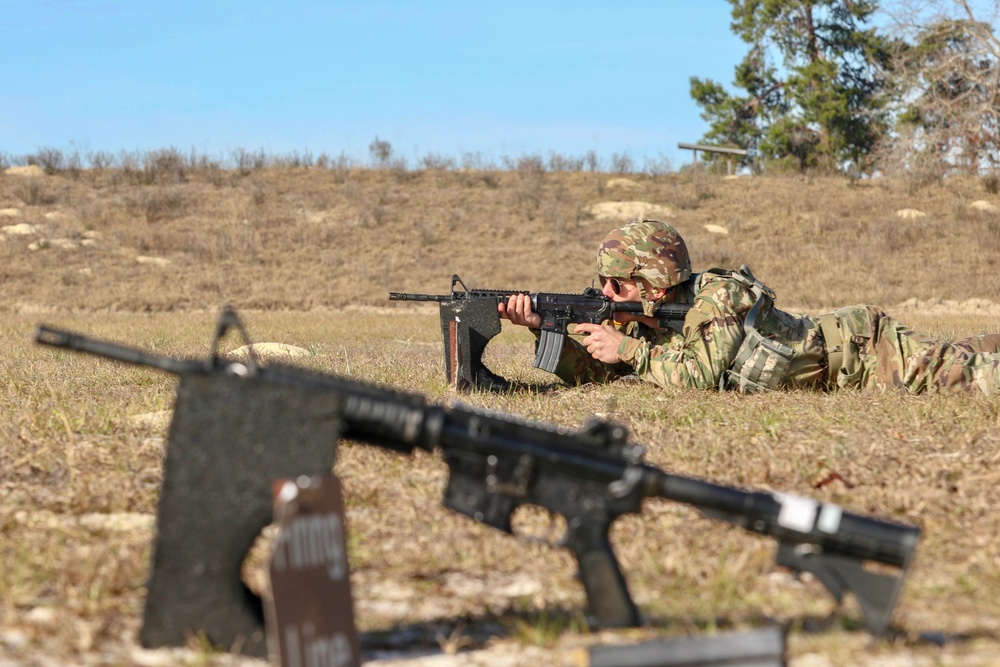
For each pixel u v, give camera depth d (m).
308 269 34.53
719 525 4.66
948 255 35.66
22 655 3.23
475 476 3.33
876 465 5.67
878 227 38.09
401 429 3.25
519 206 41.09
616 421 6.93
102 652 3.26
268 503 3.19
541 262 35.66
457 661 3.26
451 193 42.38
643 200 41.66
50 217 37.34
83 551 4.18
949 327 19.73
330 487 3.03
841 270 34.75
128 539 4.43
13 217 37.12
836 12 54.44
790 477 5.49
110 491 5.12
